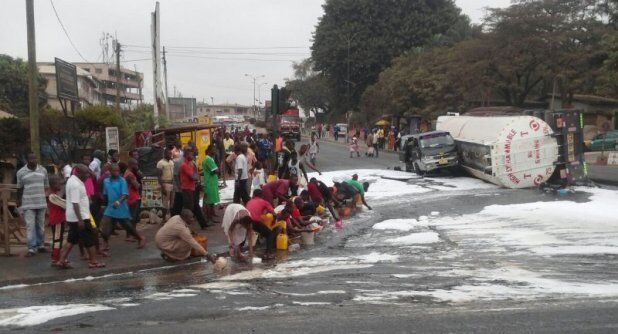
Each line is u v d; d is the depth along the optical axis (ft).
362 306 25.62
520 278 30.66
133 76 351.67
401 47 248.11
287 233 44.50
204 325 23.07
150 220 50.47
